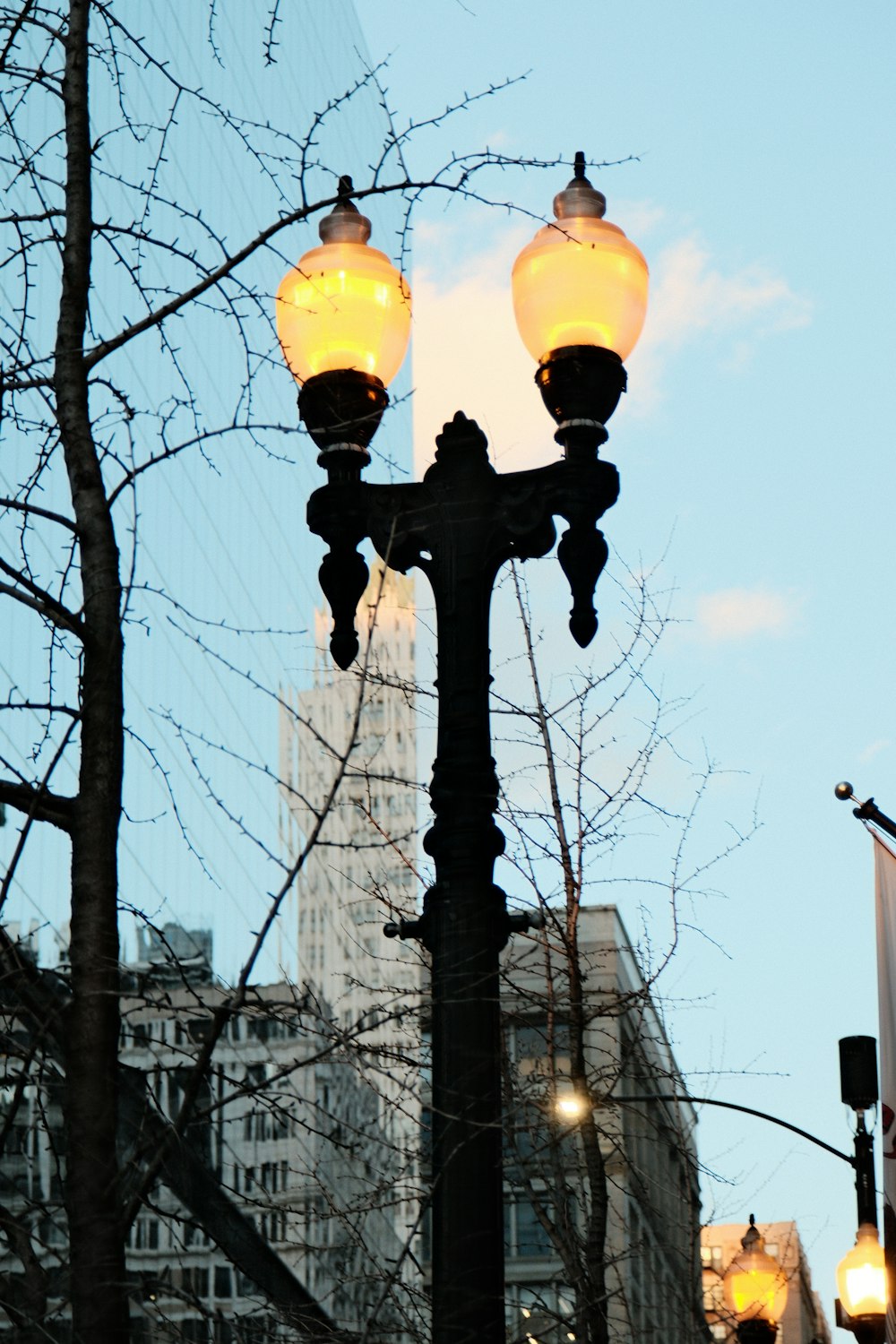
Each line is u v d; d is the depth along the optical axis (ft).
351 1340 29.60
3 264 30.73
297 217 29.48
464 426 30.91
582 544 30.17
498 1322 25.55
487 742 29.14
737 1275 52.95
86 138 29.94
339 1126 38.93
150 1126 25.14
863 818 56.70
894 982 55.26
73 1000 24.58
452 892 28.07
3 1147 25.54
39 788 25.77
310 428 31.40
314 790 257.14
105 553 27.12
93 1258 23.38
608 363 31.42
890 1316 52.34
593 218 32.94
